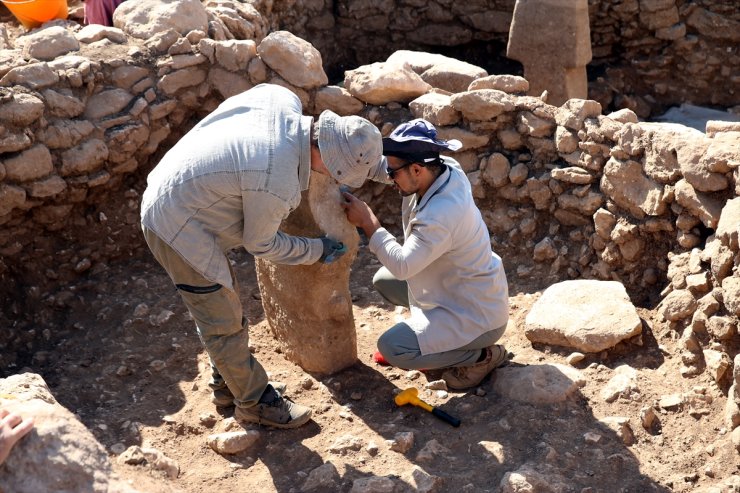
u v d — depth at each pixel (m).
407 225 3.70
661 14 7.91
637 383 3.74
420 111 5.04
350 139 3.00
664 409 3.59
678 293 4.01
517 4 6.68
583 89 6.93
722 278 3.73
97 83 4.76
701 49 8.01
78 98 4.65
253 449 3.49
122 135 4.71
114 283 4.68
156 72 4.94
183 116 5.08
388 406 3.75
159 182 3.09
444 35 8.16
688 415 3.55
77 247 4.73
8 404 2.65
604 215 4.47
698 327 3.78
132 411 3.71
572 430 3.51
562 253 4.68
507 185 4.88
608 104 8.09
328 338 3.89
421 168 3.37
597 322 4.00
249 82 5.09
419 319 3.68
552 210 4.74
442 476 3.26
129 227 4.89
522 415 3.58
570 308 4.12
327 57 8.11
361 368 4.02
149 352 4.15
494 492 3.15
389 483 3.17
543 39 6.63
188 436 3.58
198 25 5.29
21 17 5.78
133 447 3.27
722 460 3.30
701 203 4.05
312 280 3.72
